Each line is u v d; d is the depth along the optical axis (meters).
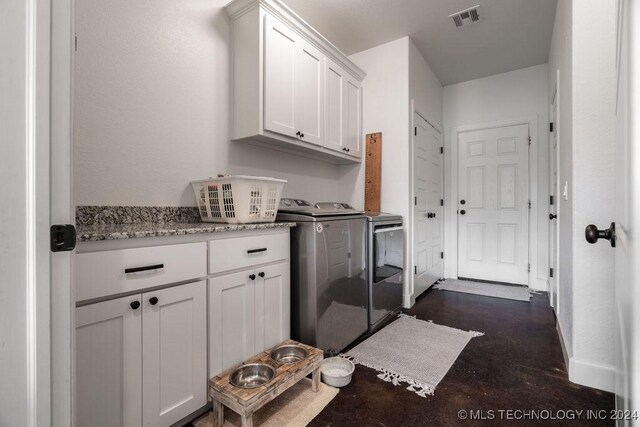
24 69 0.61
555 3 2.47
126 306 1.07
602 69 1.57
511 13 2.61
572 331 1.69
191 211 1.86
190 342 1.27
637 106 0.42
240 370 1.42
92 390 0.99
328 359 1.81
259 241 1.59
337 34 2.89
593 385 1.62
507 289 3.54
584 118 1.61
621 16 0.61
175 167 1.81
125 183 1.60
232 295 1.45
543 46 3.15
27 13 0.61
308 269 1.84
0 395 0.59
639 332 0.41
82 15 1.45
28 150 0.61
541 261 3.58
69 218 0.67
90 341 0.99
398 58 2.98
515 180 3.73
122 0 1.59
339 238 2.02
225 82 2.07
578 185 1.63
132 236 1.08
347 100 2.82
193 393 1.27
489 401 1.51
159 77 1.73
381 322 2.50
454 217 4.09
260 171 2.34
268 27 1.99
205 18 1.96
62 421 0.66
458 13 2.60
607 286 1.59
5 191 0.59
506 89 3.75
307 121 2.32
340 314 2.02
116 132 1.56
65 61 0.67
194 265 1.29
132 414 1.08
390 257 2.63
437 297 3.29
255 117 1.96
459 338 2.25
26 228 0.61
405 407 1.47
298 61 2.22
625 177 0.54
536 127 3.59
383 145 3.06
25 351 0.61
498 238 3.84
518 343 2.17
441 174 4.07
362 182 3.14
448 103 4.14
